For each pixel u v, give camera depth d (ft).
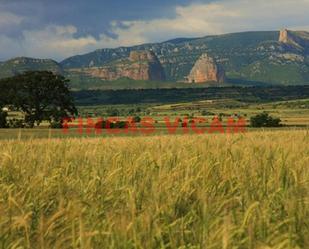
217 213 24.56
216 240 20.12
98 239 21.25
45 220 24.82
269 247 18.80
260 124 425.28
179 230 22.18
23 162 38.65
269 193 29.25
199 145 45.06
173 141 49.11
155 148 44.29
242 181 31.50
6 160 36.04
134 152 44.01
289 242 19.08
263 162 36.35
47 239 22.54
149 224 21.93
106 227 22.66
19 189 29.71
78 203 25.02
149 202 26.53
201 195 26.37
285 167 33.14
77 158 42.50
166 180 30.45
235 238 20.62
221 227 20.67
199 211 24.95
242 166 35.06
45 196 28.76
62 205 25.62
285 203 26.04
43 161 39.75
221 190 30.09
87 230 22.74
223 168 34.12
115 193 28.99
